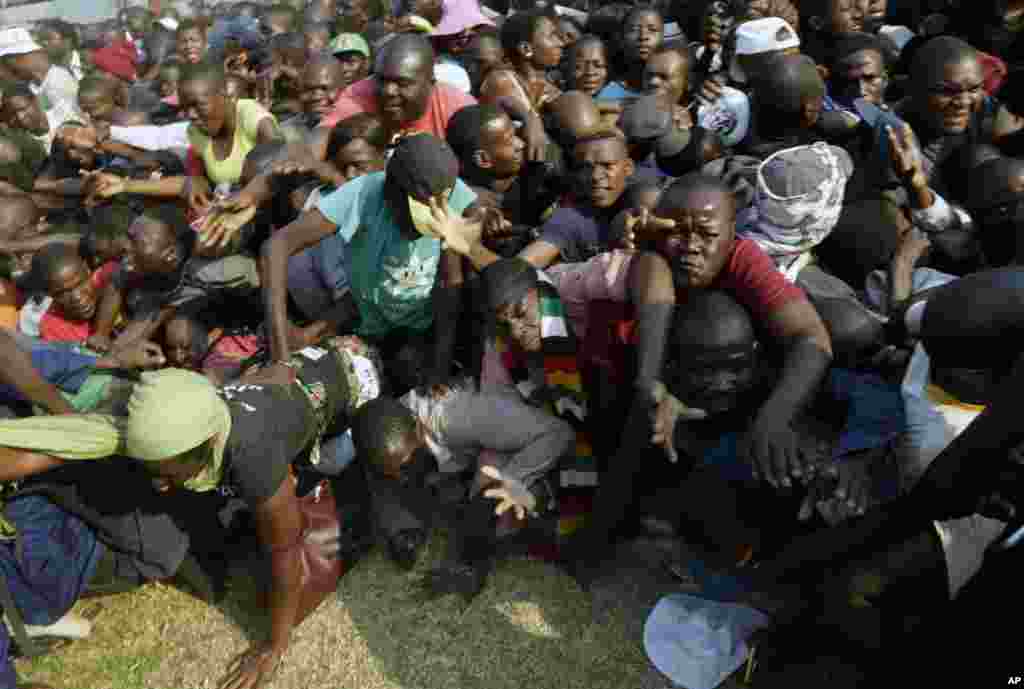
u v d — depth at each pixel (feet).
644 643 9.53
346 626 10.19
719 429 9.63
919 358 9.17
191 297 13.09
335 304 13.19
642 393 8.85
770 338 9.27
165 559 10.12
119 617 10.51
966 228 11.63
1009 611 7.48
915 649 8.17
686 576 10.21
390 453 10.25
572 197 12.99
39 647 9.89
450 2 20.27
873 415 9.27
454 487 11.75
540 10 21.35
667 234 9.44
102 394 10.89
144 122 20.63
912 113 13.64
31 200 16.99
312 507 10.75
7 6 39.78
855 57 15.01
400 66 13.91
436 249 11.75
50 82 23.88
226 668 9.73
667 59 16.34
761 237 10.84
